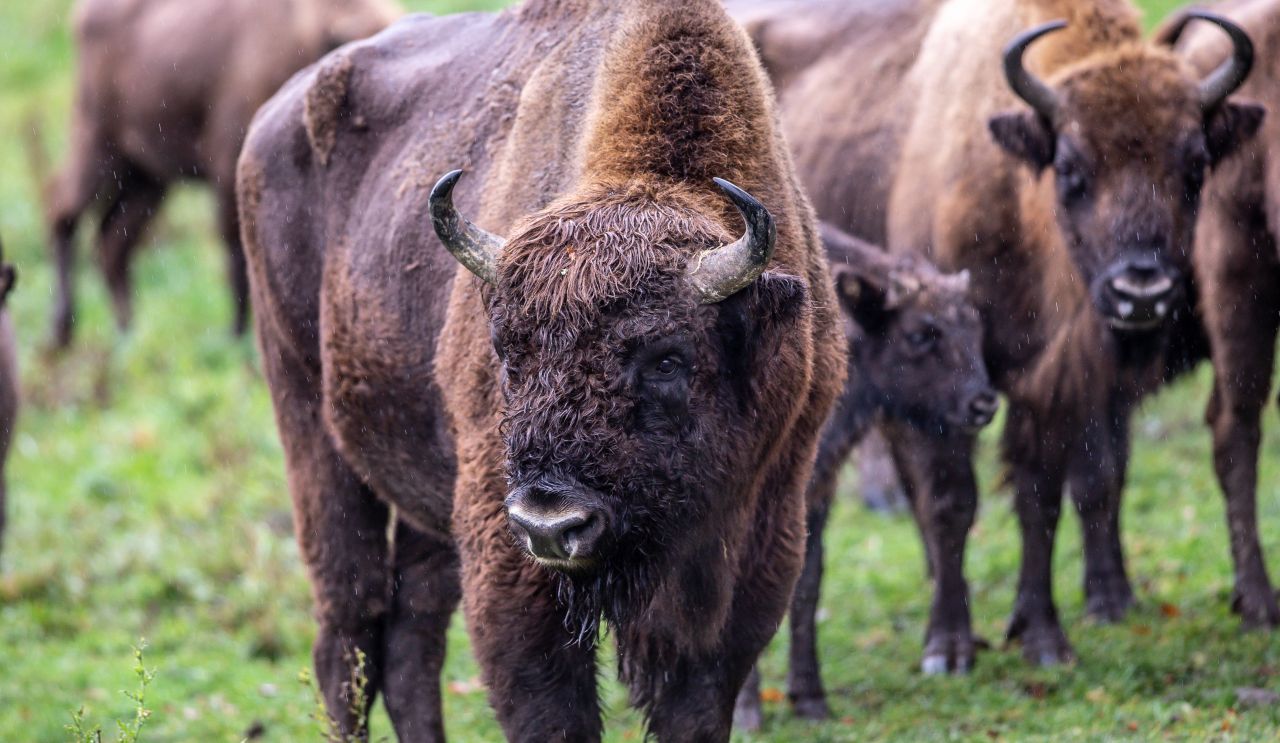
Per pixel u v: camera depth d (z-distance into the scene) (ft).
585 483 49.96
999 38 100.22
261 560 113.91
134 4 164.55
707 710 57.82
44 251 193.77
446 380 61.67
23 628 105.91
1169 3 179.63
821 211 112.16
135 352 161.79
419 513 70.90
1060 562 108.88
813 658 85.61
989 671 89.04
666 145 56.49
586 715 56.90
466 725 86.63
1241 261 94.27
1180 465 123.24
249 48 154.51
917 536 118.42
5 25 277.23
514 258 51.72
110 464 137.08
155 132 163.94
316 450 75.46
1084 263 90.02
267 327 78.28
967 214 97.71
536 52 66.54
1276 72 93.40
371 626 74.38
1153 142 88.58
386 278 68.44
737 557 56.70
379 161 72.02
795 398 56.54
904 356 92.12
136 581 113.19
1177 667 84.69
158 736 86.38
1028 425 93.81
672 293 50.96
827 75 115.24
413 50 75.46
